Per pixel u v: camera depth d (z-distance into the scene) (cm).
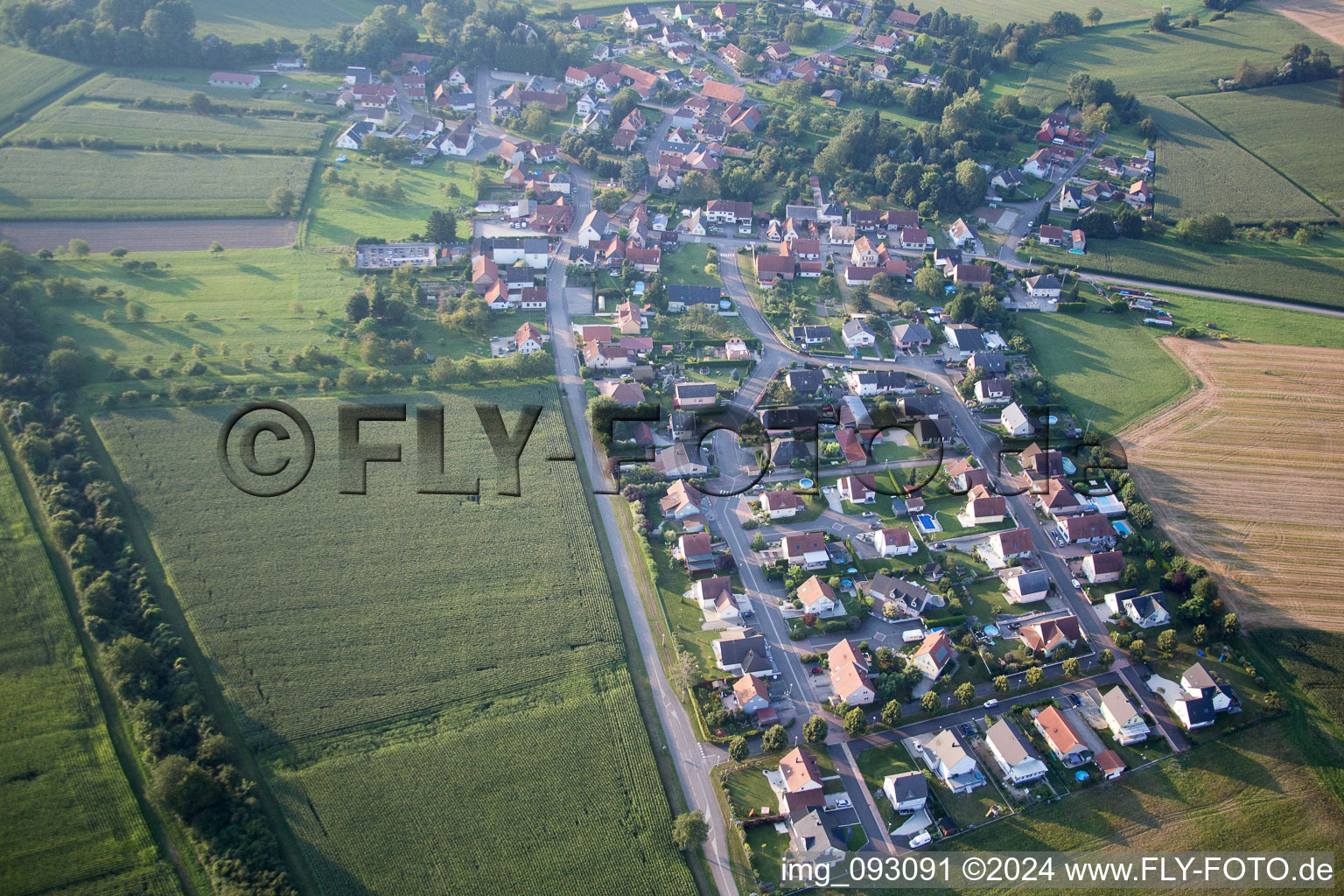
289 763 12131
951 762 12581
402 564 15100
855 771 12731
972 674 14188
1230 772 12912
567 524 16150
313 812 11625
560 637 14162
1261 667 14388
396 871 11094
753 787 12444
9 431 16450
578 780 12225
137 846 11025
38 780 11612
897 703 13475
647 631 14538
